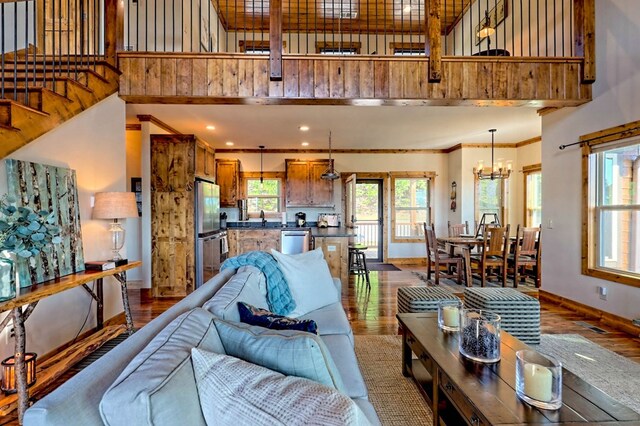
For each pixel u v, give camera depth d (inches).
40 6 155.9
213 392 34.8
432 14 140.6
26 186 92.8
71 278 98.3
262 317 59.2
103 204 119.6
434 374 69.7
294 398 31.3
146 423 30.4
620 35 133.6
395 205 308.7
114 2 135.8
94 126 125.3
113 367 38.2
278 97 139.6
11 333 91.4
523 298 117.5
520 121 206.8
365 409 54.1
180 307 60.7
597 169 150.3
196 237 194.4
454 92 142.8
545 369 51.7
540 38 174.9
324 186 284.5
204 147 211.6
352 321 146.8
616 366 103.6
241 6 228.2
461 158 281.1
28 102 97.7
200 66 138.5
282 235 247.1
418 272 260.4
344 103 147.3
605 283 143.4
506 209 281.0
